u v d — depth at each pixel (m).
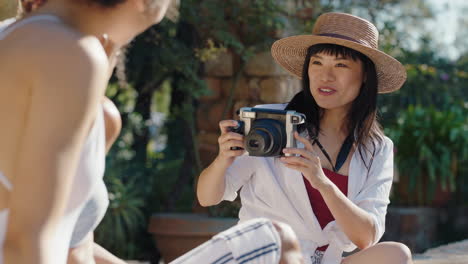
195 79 5.55
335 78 2.62
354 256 2.37
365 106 2.68
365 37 2.69
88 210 1.61
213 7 5.43
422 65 8.66
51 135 1.25
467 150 7.23
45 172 1.24
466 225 7.52
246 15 5.42
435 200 7.34
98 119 1.42
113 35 1.42
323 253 2.53
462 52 10.27
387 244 2.31
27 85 1.26
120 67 5.16
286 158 2.33
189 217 5.25
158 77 6.30
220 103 5.72
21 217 1.24
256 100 5.56
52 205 1.25
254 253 1.61
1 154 1.30
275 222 1.67
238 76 5.54
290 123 2.34
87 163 1.41
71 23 1.36
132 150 7.41
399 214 6.90
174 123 7.48
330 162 2.63
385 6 7.67
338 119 2.71
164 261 5.38
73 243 1.65
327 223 2.55
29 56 1.26
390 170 2.67
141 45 5.77
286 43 2.84
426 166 7.24
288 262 1.62
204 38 5.57
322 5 5.90
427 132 7.22
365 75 2.70
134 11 1.39
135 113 7.16
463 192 7.64
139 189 6.68
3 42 1.31
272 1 5.35
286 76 5.54
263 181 2.58
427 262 3.55
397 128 7.43
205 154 5.81
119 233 6.14
